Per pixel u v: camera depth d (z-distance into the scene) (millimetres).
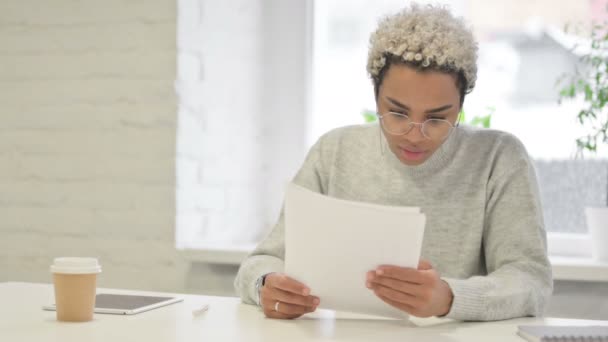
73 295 1246
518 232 1545
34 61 2480
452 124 1456
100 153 2410
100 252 2412
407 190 1671
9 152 2510
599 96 2170
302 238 1268
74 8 2430
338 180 1752
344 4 2652
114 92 2389
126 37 2373
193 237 2402
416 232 1197
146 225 2359
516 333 1223
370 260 1226
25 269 2498
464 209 1646
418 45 1389
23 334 1154
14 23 2502
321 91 2680
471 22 2520
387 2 2605
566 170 2459
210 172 2455
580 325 1318
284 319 1317
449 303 1284
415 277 1217
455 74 1416
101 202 2410
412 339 1165
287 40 2678
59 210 2457
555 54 2459
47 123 2467
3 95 2516
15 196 2504
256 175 2676
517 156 1636
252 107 2645
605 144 2406
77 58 2432
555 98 2461
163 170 2336
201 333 1174
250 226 2656
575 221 2453
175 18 2311
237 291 1514
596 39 2283
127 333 1165
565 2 2449
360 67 2641
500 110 2504
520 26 2488
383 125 1489
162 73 2330
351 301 1276
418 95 1396
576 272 2059
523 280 1424
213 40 2451
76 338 1127
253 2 2629
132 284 2379
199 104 2402
